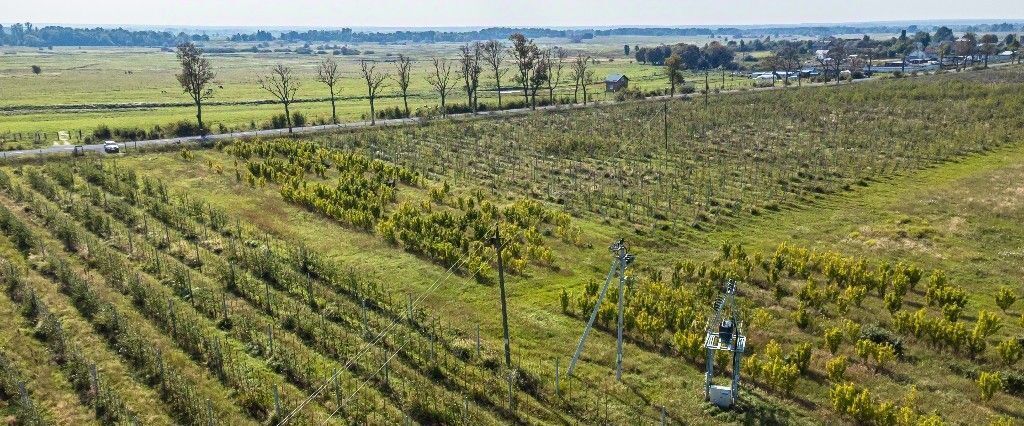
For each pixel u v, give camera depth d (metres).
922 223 48.66
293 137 78.19
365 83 158.38
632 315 32.47
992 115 87.06
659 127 83.12
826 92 111.19
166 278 36.69
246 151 67.69
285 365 28.77
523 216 47.44
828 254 40.56
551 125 86.44
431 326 32.69
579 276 39.56
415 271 39.66
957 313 33.75
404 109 106.50
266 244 42.91
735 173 61.81
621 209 51.97
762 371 28.55
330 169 62.62
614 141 74.88
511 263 39.88
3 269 35.75
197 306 33.59
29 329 30.39
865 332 32.22
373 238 44.75
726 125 84.25
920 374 29.39
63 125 92.44
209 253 40.88
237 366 28.58
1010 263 41.53
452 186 57.88
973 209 51.50
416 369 29.17
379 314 33.94
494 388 28.08
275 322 32.47
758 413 26.56
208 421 24.84
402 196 54.53
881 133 77.50
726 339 26.73
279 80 166.62
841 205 53.34
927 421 23.88
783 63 171.50
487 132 81.69
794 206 53.03
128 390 26.61
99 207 49.03
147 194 52.47
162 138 79.62
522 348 31.19
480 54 162.62
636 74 170.00
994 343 31.95
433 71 192.88
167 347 29.69
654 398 27.67
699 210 51.59
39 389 26.42
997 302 35.44
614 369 29.59
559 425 25.89
